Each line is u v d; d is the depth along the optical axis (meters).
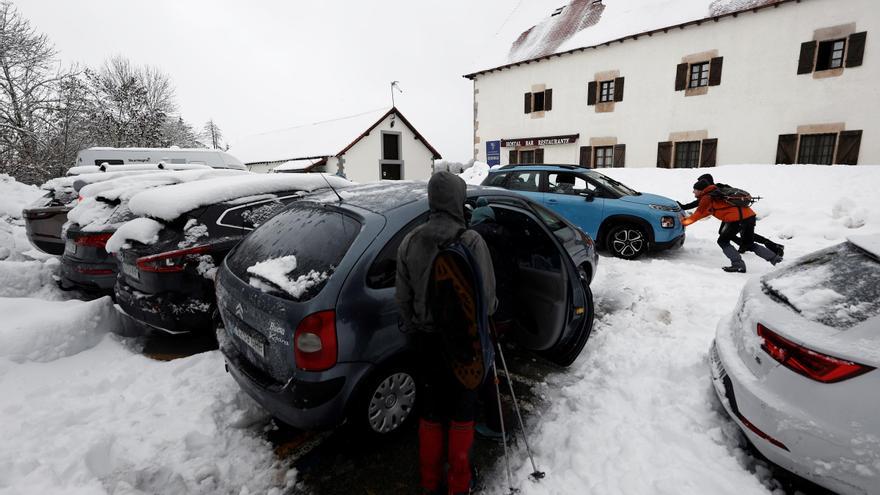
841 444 1.77
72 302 4.17
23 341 3.32
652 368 3.19
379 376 2.43
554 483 2.24
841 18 13.19
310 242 2.54
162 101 32.78
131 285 3.68
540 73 20.14
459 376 1.90
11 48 16.94
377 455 2.51
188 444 2.56
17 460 2.29
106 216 4.54
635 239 6.64
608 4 19.78
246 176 4.41
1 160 15.96
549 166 7.64
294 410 2.21
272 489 2.28
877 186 9.23
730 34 15.09
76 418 2.72
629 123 17.67
